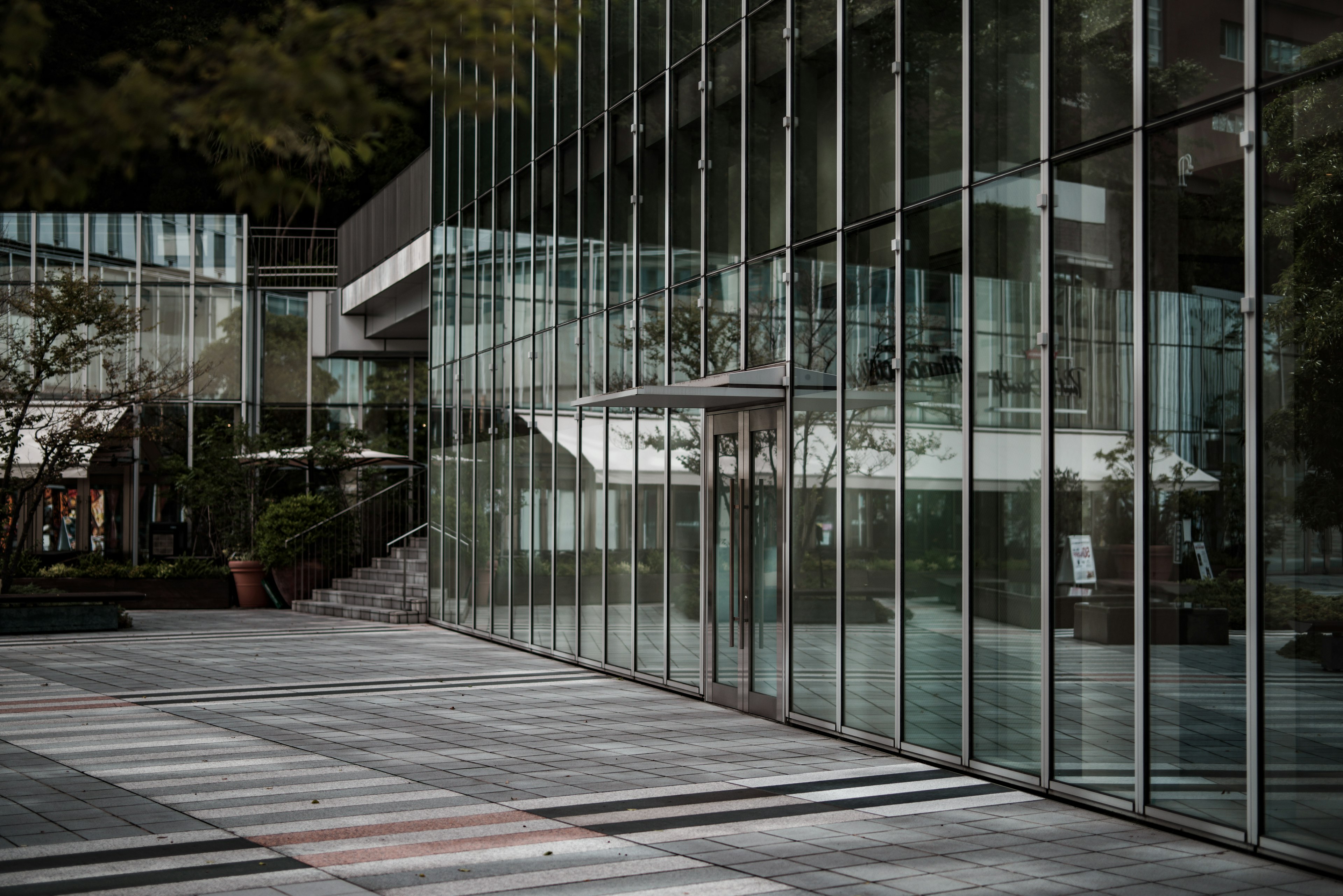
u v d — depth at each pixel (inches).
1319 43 257.4
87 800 315.9
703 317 508.4
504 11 180.1
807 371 437.1
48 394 1163.3
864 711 402.3
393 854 262.1
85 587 979.9
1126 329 303.4
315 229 1387.8
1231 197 276.5
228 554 1070.4
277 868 249.9
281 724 443.2
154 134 172.9
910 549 381.1
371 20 175.6
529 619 692.1
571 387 639.1
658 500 547.5
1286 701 259.1
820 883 241.6
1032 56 336.8
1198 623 280.5
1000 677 342.6
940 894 233.9
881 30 399.5
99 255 1229.7
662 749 392.5
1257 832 263.3
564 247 649.6
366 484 1189.7
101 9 1510.8
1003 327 344.5
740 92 481.7
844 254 417.1
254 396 1278.3
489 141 772.0
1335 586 251.8
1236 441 273.0
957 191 363.9
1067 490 320.2
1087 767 311.6
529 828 286.4
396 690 537.3
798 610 439.8
